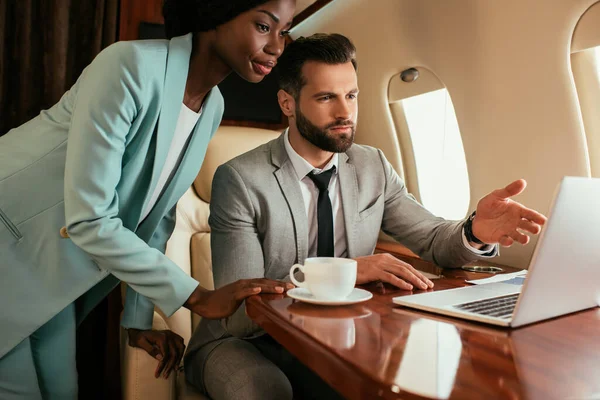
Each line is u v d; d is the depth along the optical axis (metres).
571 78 1.40
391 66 1.96
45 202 1.03
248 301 0.94
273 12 1.00
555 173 1.49
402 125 2.11
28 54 1.83
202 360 1.21
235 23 1.01
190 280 1.02
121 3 1.96
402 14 1.77
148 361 1.25
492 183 1.69
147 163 1.08
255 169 1.32
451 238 1.25
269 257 1.30
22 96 1.83
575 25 1.35
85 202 0.95
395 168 2.14
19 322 1.03
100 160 0.95
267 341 1.26
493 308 0.83
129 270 0.98
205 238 1.80
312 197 1.37
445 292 0.98
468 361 0.60
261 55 1.04
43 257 1.03
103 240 0.96
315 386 1.17
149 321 1.29
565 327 0.77
